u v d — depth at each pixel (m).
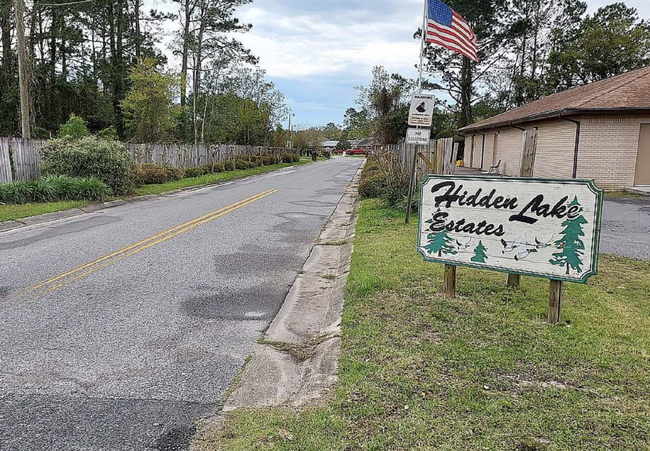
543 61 38.06
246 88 38.53
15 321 4.41
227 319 4.59
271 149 40.12
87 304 4.92
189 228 9.42
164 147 21.16
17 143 13.45
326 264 6.87
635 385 2.96
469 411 2.69
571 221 3.78
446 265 4.64
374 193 13.66
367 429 2.54
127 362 3.61
